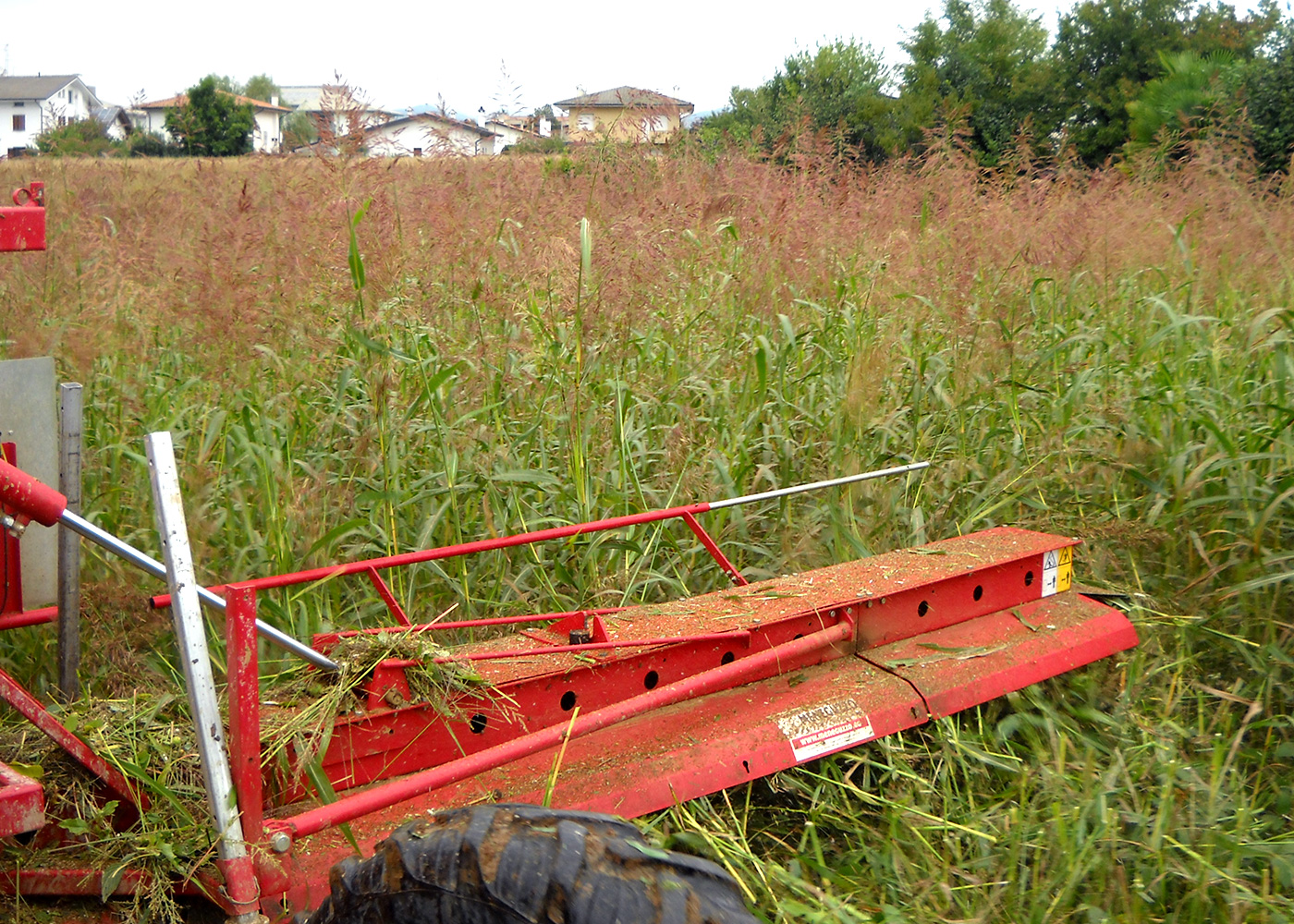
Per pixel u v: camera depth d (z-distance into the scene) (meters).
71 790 2.79
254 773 2.49
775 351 6.61
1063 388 6.26
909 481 5.89
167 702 3.32
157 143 33.69
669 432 5.70
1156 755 3.87
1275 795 3.90
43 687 4.13
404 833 2.31
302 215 6.14
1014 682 4.01
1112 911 3.21
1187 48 28.02
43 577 3.61
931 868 3.28
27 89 92.25
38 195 4.04
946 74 27.44
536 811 2.31
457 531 5.01
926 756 3.90
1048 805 3.62
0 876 2.62
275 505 4.69
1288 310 5.88
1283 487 5.03
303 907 2.66
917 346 6.71
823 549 5.68
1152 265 7.83
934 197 9.11
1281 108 14.83
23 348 5.48
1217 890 3.25
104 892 2.59
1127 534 5.15
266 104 53.66
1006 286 6.93
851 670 3.92
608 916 2.09
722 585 5.46
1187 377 6.26
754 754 3.43
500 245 6.71
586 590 5.09
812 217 7.91
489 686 3.32
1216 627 4.94
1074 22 28.80
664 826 3.39
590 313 5.57
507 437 5.62
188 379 5.69
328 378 5.62
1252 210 7.75
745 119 19.31
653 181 9.12
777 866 3.17
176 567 2.46
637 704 3.17
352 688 3.18
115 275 6.35
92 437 5.32
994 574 4.43
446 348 5.68
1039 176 9.35
